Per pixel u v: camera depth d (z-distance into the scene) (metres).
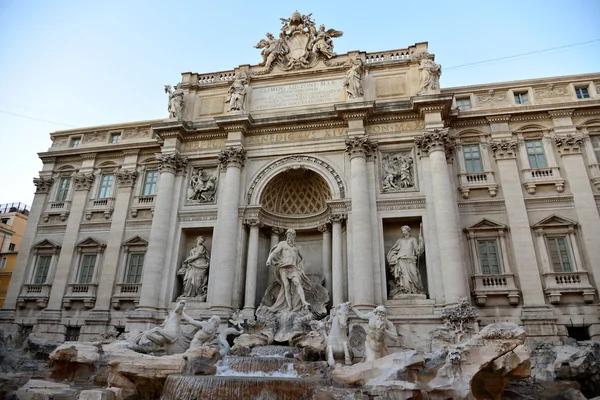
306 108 29.34
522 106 27.66
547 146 27.02
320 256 28.89
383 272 24.36
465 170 27.36
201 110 31.39
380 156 27.41
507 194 26.14
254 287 25.69
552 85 28.42
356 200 25.34
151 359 16.55
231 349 21.12
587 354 19.44
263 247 28.73
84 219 32.31
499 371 14.66
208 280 26.80
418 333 22.31
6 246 51.56
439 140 25.80
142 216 31.23
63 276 30.67
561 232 24.92
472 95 29.16
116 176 33.09
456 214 25.44
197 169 30.05
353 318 22.83
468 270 25.05
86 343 20.72
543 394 17.62
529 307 23.42
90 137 35.41
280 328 23.05
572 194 25.50
